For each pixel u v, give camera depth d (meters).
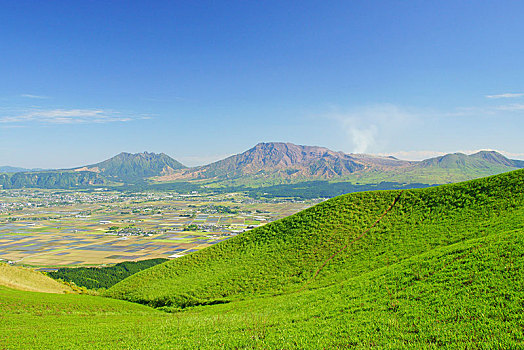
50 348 25.02
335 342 18.92
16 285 49.53
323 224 62.47
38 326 31.72
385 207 62.06
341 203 69.06
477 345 15.62
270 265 53.09
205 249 69.62
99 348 24.25
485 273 23.55
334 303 27.41
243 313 32.22
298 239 60.00
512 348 14.77
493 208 46.12
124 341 25.42
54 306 40.88
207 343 22.23
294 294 38.38
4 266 55.03
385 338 18.25
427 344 16.64
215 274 55.00
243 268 54.50
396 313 21.61
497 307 18.59
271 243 62.38
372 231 54.06
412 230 49.28
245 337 22.31
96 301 47.72
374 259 43.62
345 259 47.31
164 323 30.62
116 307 45.38
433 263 29.41
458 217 47.78
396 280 28.58
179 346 22.38
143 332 27.64
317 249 53.91
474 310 19.03
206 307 43.00
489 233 37.84
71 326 31.86
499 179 54.62
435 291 23.45
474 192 53.84
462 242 35.84
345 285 32.81
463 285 22.98
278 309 30.59
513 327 16.31
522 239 27.31
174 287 53.12
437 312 20.09
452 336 16.83
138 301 51.66
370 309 23.67
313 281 43.28
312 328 22.00
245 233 71.62
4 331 29.36
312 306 28.44
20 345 25.70
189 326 27.81
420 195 61.75
